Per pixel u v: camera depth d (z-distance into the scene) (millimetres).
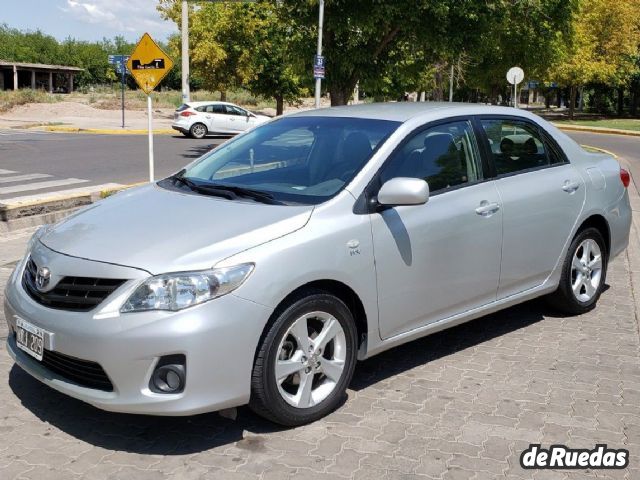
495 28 19688
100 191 10539
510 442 3645
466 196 4520
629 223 6070
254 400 3545
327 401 3828
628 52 43844
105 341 3252
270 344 3498
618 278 6992
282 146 4625
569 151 5516
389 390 4250
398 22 16781
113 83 82438
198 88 64562
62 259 3562
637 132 32688
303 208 3838
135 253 3438
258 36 32438
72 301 3439
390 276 4047
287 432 3691
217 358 3311
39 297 3592
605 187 5672
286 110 46750
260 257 3455
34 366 3650
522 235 4898
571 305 5582
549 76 41094
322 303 3705
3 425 3736
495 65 29594
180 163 17562
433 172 4418
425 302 4312
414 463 3414
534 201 4965
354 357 3961
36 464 3342
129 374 3264
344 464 3385
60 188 12633
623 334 5316
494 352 4902
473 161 4703
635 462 3477
